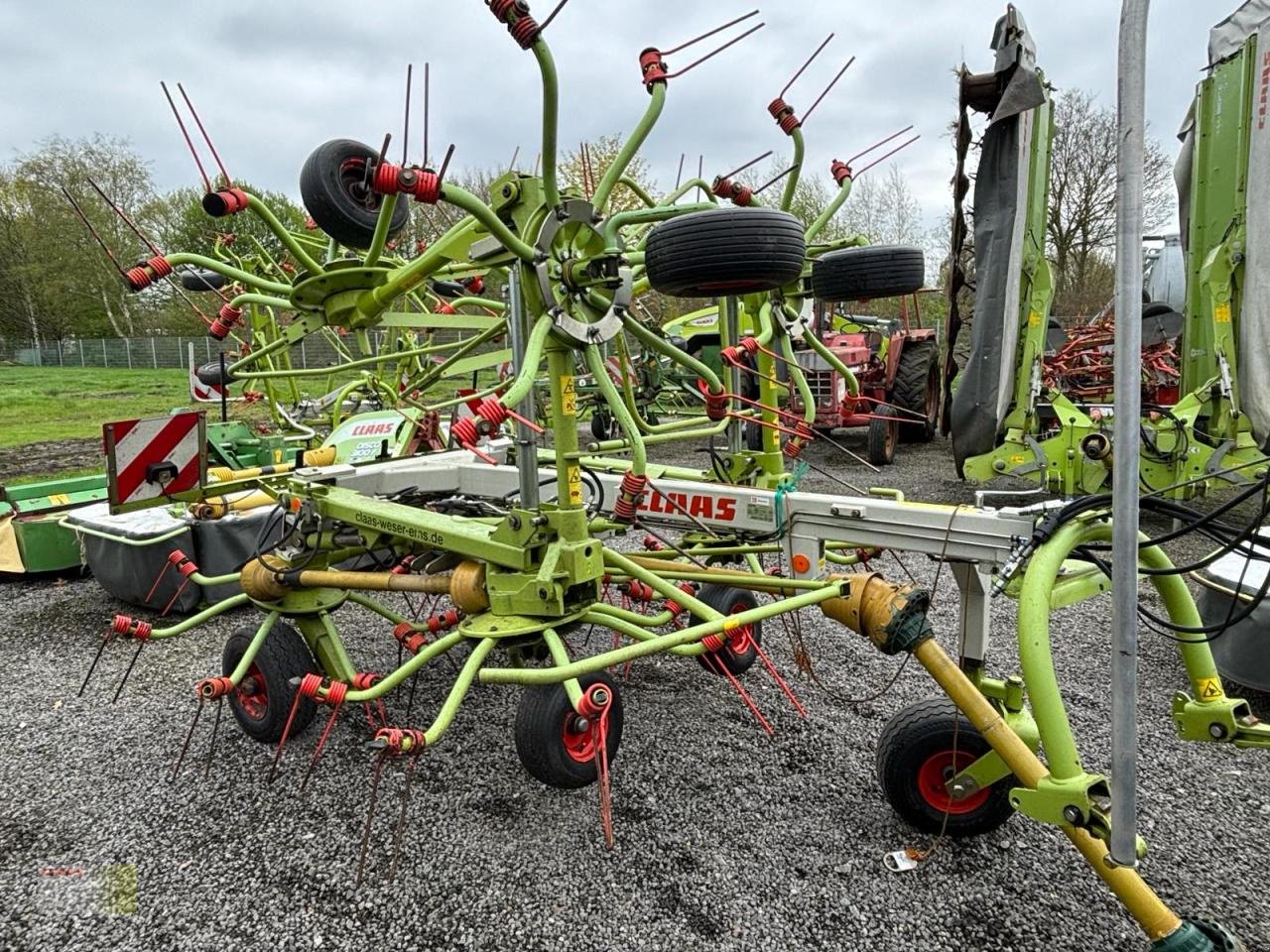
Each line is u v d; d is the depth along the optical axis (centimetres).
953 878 246
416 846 269
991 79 586
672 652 257
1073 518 233
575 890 246
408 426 579
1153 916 190
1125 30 160
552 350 265
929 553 274
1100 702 365
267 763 325
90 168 3759
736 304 398
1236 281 586
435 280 446
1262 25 551
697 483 344
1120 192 165
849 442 1221
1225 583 353
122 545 486
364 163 285
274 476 381
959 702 228
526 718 259
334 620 501
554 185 246
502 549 273
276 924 234
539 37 219
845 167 405
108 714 373
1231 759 315
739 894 242
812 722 350
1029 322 645
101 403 2009
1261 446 586
